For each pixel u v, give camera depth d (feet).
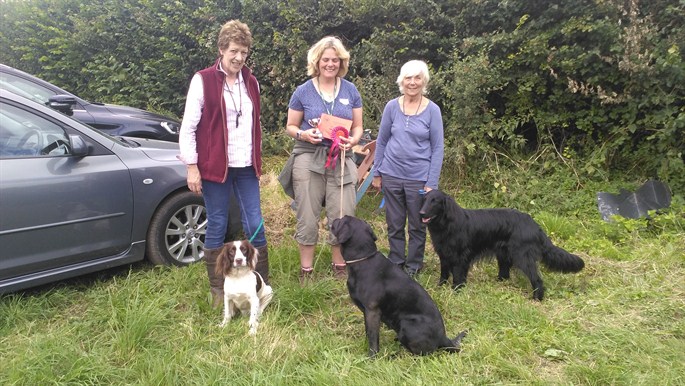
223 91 11.14
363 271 10.66
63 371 9.54
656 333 11.29
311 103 12.90
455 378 9.41
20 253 11.84
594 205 19.43
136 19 28.58
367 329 10.53
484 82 20.75
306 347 10.36
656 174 20.51
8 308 11.89
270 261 14.89
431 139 13.62
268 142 25.58
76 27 29.14
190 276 13.93
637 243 16.60
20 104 12.22
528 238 13.32
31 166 12.00
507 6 21.39
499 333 11.31
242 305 11.76
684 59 18.65
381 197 20.44
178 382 9.31
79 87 30.81
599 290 13.38
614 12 19.53
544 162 21.65
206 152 11.29
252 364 9.80
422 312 10.32
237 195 12.35
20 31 32.19
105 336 11.07
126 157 13.73
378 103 22.81
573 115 21.34
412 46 23.47
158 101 29.04
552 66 20.62
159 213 14.25
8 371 9.40
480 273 15.06
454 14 23.80
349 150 13.32
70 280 13.97
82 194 12.62
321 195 13.46
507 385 9.31
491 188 21.24
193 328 11.22
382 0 23.62
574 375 9.67
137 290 12.82
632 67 18.30
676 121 18.08
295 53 25.21
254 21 26.37
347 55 12.68
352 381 9.18
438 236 13.39
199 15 26.61
